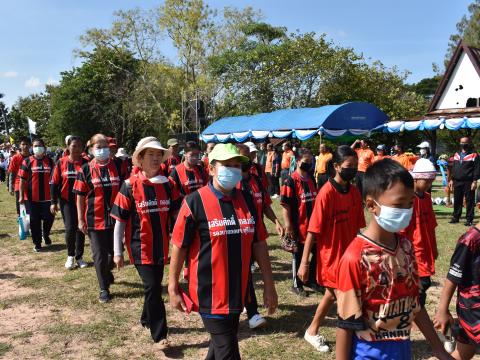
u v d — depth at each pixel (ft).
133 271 24.84
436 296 20.62
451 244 30.55
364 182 7.97
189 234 10.43
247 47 128.26
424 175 14.89
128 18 126.31
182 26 120.37
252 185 19.85
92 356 15.16
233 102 119.55
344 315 7.84
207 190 10.63
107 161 20.54
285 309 19.13
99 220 20.04
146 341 16.28
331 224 15.08
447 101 87.04
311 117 58.13
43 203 29.91
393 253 7.89
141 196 15.10
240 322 17.88
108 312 19.02
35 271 25.22
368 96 106.01
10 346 15.84
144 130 159.94
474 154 37.42
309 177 20.06
